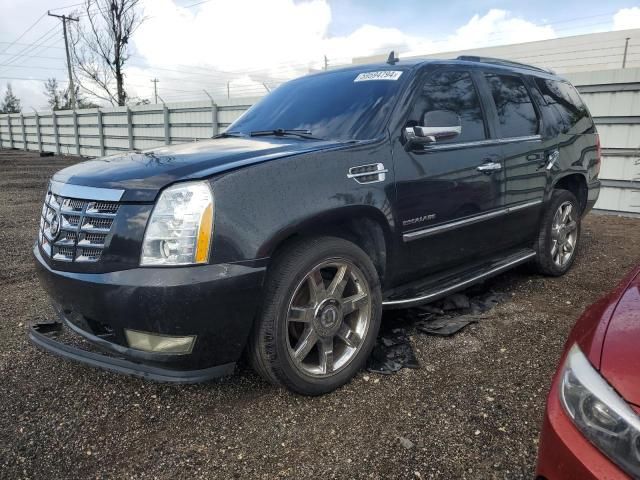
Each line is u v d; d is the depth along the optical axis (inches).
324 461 89.9
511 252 173.2
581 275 195.2
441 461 89.4
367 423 100.4
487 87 155.5
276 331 100.0
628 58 912.9
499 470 87.0
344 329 112.7
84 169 110.4
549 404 65.2
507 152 154.2
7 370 121.7
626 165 311.7
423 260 131.8
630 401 55.4
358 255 112.3
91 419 102.7
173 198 92.2
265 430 98.9
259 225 95.1
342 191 107.8
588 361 62.2
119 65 1088.2
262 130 142.3
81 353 104.1
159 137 708.7
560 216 185.9
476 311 156.3
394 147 121.0
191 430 99.2
